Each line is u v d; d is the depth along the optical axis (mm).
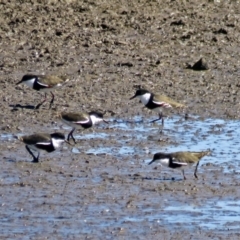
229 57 26672
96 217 15117
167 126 20828
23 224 14781
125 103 22500
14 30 28031
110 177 17094
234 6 31203
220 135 20172
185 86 24047
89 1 30531
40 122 20781
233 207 15695
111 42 27391
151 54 26625
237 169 17812
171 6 30719
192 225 14859
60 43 27219
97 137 19781
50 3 30234
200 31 28719
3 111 21547
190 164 17062
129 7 30391
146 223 14898
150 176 17250
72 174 17219
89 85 23859
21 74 24609
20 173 17219
